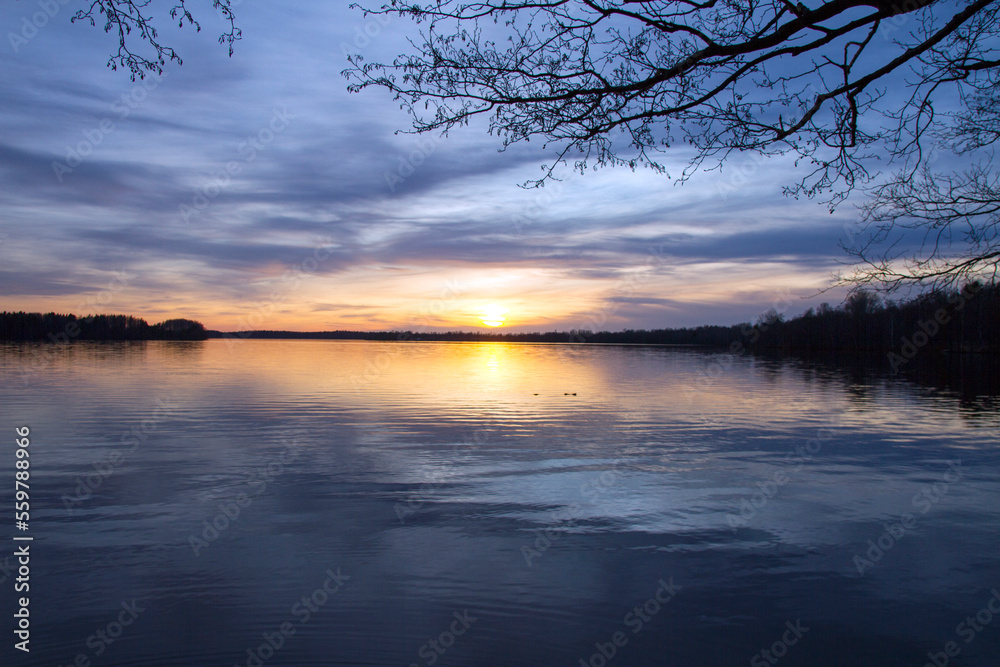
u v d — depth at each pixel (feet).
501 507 41.27
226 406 95.81
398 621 25.41
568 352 407.44
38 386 124.06
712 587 28.89
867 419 85.97
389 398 109.81
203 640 23.72
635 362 257.96
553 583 29.14
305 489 45.52
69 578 29.17
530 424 79.05
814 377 166.40
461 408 95.40
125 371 167.73
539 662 22.53
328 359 264.72
